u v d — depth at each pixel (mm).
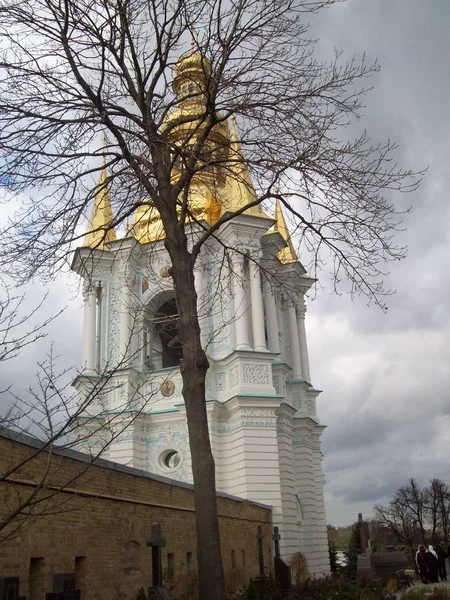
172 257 14664
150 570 16000
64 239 15312
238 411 36125
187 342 13727
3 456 10898
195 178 19422
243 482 34781
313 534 39938
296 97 15352
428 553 32406
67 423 8602
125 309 40781
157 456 37281
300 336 46000
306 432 42469
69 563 12492
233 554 24250
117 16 15359
